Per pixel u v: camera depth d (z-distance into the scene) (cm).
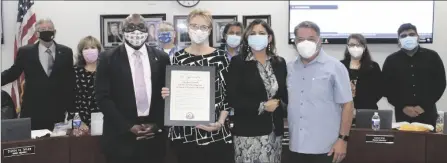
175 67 242
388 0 470
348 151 306
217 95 246
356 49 356
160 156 252
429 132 293
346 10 476
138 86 241
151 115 245
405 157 295
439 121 314
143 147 243
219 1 497
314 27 238
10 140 280
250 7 496
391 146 297
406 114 362
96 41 363
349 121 244
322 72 242
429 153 289
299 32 239
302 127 246
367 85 360
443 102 385
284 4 492
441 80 359
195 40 242
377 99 364
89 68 359
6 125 279
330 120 243
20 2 457
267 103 240
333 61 243
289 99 252
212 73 242
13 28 482
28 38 450
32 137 293
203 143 242
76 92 353
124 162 243
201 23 240
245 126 243
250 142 242
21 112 358
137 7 501
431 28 462
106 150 245
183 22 496
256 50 245
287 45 494
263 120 244
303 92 245
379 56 483
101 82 240
